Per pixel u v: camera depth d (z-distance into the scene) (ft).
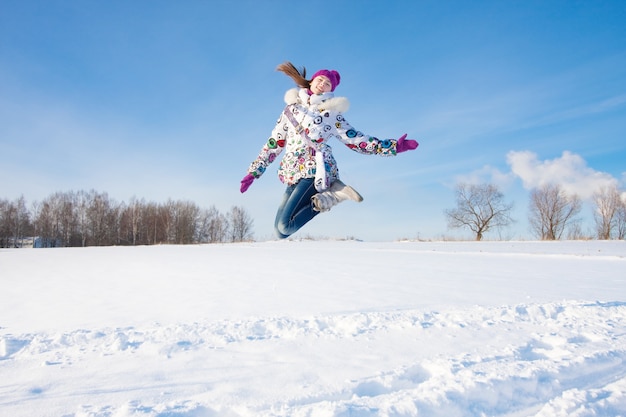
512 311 18.58
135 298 23.75
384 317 17.63
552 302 20.85
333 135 9.29
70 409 9.54
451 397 9.78
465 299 22.77
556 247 76.18
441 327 16.34
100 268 42.22
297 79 10.11
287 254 61.41
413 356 13.07
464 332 15.66
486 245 85.87
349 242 102.99
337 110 9.32
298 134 9.50
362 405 9.32
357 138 9.13
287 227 9.19
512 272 36.86
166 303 22.08
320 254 61.26
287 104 9.93
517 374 11.00
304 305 21.06
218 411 9.30
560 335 15.20
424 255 58.54
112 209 174.50
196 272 37.04
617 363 12.27
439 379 10.77
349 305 20.98
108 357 13.09
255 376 11.45
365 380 10.86
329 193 8.98
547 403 9.69
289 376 11.41
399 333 15.56
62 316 19.19
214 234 184.14
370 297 23.38
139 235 175.11
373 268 40.09
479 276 33.68
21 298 24.22
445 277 32.94
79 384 10.96
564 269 39.78
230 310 19.98
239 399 9.94
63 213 166.71
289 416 8.88
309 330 16.03
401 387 10.91
